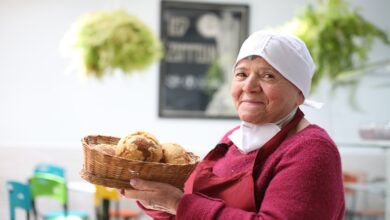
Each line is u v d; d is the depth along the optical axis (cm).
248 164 144
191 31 598
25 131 583
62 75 588
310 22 396
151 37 428
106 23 417
